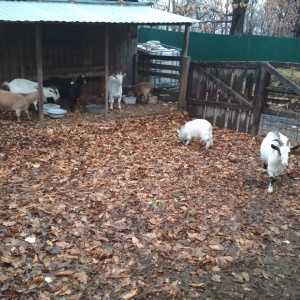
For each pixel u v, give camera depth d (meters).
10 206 4.99
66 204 5.16
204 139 7.81
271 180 5.81
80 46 11.84
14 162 6.57
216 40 17.14
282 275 3.93
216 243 4.42
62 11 9.17
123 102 11.84
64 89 10.47
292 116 8.43
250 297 3.59
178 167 6.72
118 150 7.51
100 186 5.79
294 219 5.08
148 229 4.63
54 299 3.42
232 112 9.68
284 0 23.80
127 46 13.08
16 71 10.53
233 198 5.61
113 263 3.97
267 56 15.92
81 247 4.21
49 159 6.82
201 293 3.61
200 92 10.48
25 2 9.59
